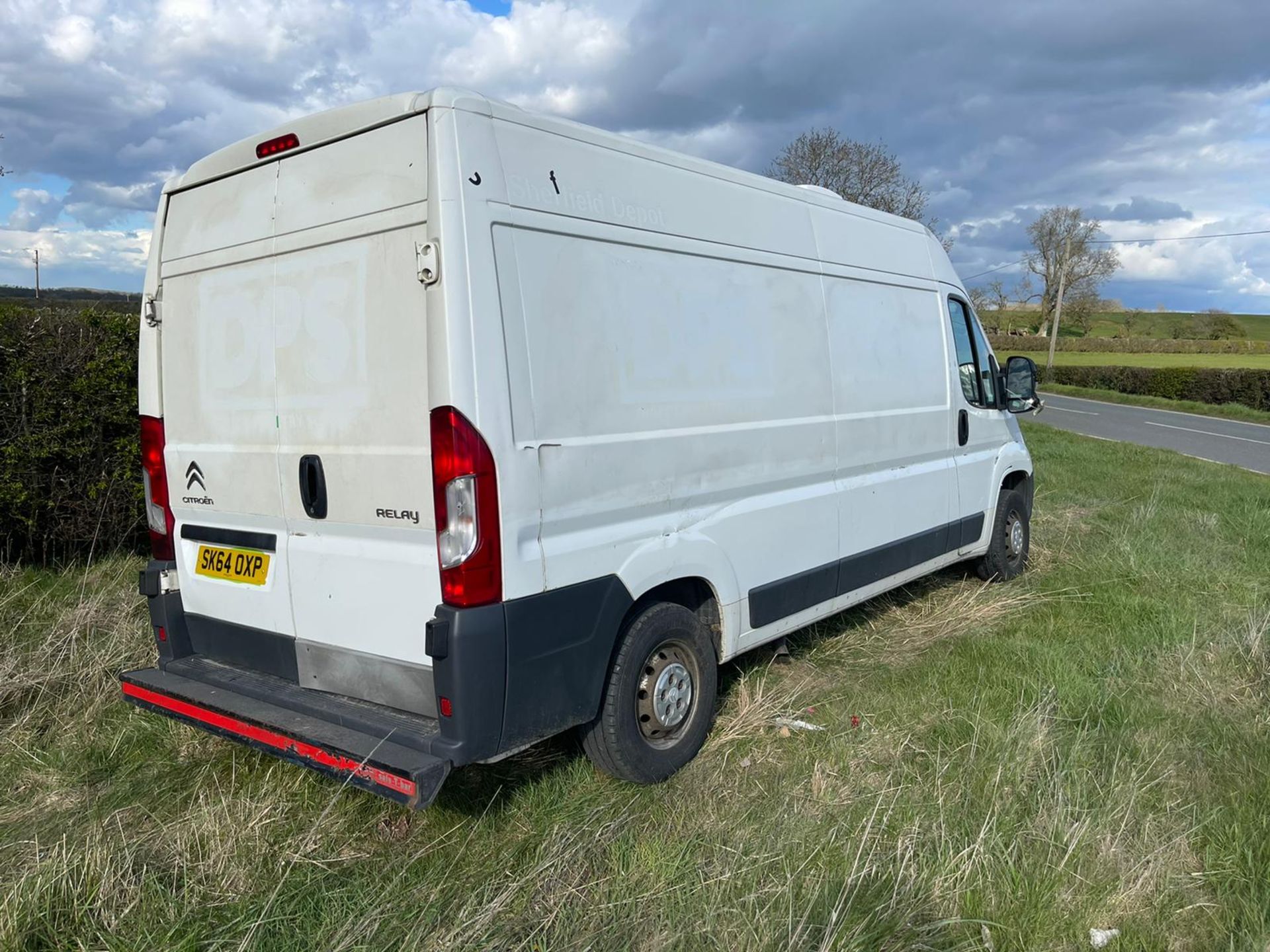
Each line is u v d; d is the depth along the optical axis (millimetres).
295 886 2840
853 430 4742
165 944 2566
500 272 2879
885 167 29875
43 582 5703
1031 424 24844
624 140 3441
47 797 3492
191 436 3668
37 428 5930
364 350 3012
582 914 2689
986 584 6395
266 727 3123
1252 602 5918
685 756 3684
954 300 5867
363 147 2982
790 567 4324
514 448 2896
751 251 4047
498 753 2932
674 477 3596
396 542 3041
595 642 3236
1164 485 11344
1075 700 4180
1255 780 3391
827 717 4152
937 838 2979
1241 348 72375
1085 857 2902
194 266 3566
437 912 2688
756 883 2789
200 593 3736
